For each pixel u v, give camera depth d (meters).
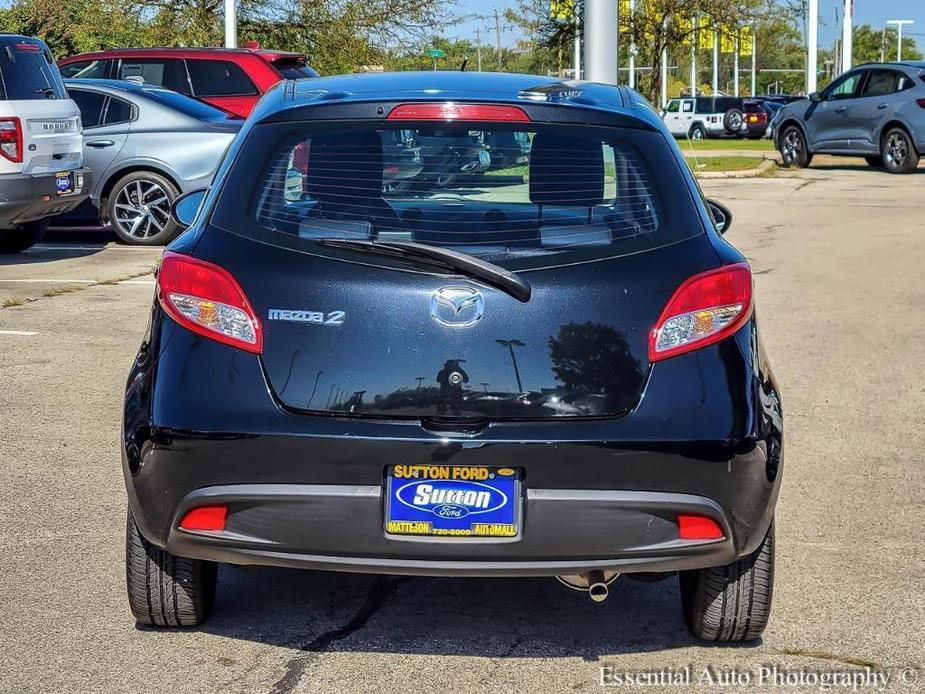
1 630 3.89
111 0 26.34
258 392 3.34
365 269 3.38
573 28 29.42
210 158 13.30
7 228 11.98
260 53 16.22
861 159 27.30
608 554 3.33
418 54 27.69
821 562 4.56
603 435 3.29
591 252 3.43
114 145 13.30
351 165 3.55
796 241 13.33
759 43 33.25
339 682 3.59
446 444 3.27
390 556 3.33
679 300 3.39
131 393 3.53
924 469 5.71
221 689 3.53
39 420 6.38
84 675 3.60
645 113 3.78
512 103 3.62
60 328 8.66
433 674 3.65
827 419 6.57
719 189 19.67
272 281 3.40
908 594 4.27
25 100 11.08
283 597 4.21
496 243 3.43
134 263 11.88
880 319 9.16
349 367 3.33
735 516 3.37
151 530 3.46
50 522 4.89
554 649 3.83
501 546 3.31
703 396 3.35
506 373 3.32
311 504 3.30
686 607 3.93
